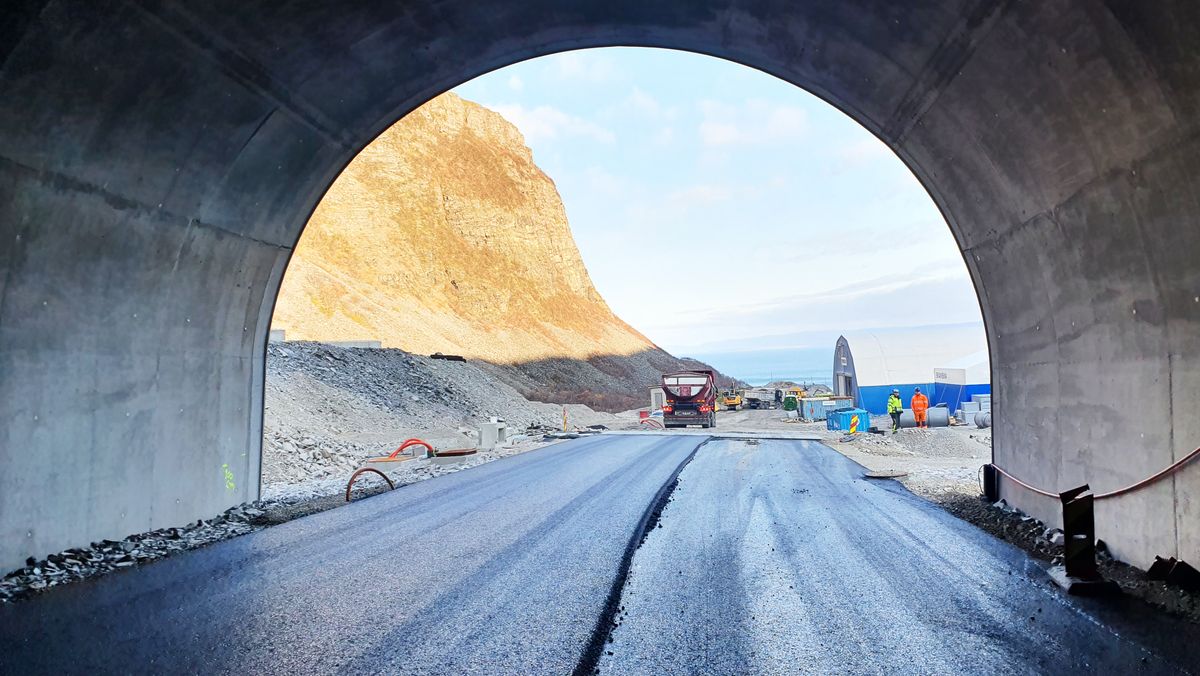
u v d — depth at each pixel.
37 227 7.23
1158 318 6.34
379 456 19.59
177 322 9.61
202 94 8.23
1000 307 10.12
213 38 7.66
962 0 6.87
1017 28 6.60
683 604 5.92
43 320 7.45
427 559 7.61
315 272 61.19
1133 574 6.50
